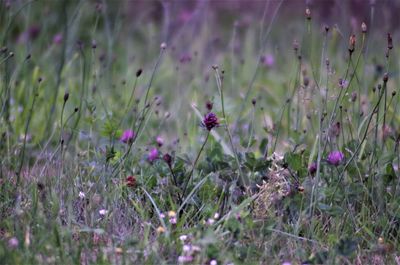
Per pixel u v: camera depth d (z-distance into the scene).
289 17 15.55
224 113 7.40
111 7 13.56
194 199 6.64
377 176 6.76
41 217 5.82
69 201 6.12
